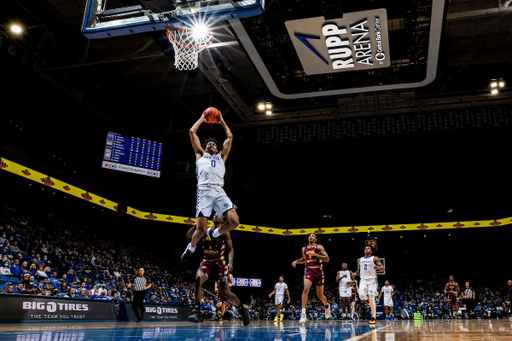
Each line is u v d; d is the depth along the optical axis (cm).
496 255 3081
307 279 802
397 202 3409
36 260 1486
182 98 2548
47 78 1947
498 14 1745
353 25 1312
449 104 2186
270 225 3066
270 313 2561
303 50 1460
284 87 1728
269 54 1617
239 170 3086
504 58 2108
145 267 2364
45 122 2106
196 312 471
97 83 2316
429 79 1619
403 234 3161
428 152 2878
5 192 1938
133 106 2481
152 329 564
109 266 1984
